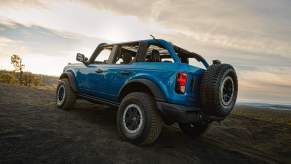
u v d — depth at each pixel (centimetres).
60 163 227
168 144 366
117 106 383
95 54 496
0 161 211
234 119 731
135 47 411
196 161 306
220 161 327
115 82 386
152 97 329
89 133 348
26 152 240
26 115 405
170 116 300
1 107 439
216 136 505
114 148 292
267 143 511
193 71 317
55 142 282
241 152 404
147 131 303
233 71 321
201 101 310
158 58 371
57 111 482
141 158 274
